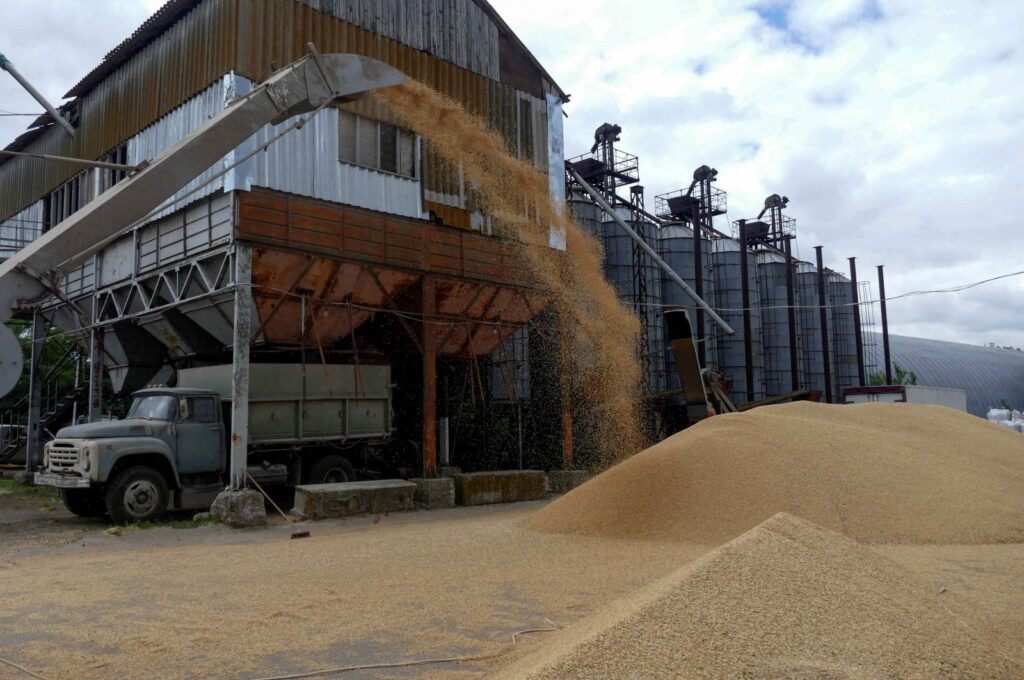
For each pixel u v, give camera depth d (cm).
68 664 461
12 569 850
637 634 336
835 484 887
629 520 910
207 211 1495
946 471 964
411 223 1716
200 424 1379
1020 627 453
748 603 370
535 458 2153
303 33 1595
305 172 1535
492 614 561
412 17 1806
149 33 1758
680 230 3678
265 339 1598
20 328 2841
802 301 4594
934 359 6488
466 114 1778
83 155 2080
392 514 1459
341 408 1630
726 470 935
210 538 1159
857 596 401
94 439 1262
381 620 550
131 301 1756
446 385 1905
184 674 441
